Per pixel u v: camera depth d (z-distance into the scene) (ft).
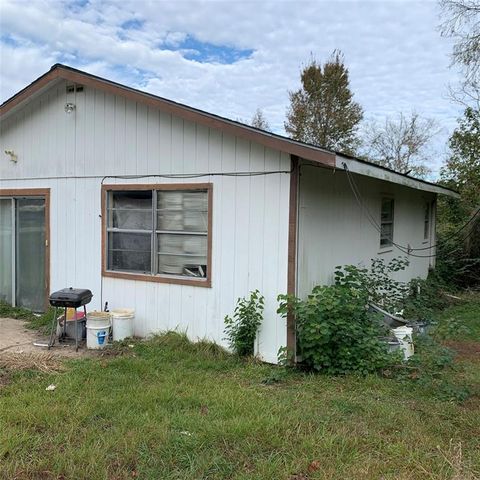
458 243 46.06
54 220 26.68
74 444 12.14
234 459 11.52
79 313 23.11
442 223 50.11
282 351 19.13
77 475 10.76
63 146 26.14
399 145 106.22
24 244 28.50
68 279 26.22
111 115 24.25
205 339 21.49
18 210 28.55
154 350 20.58
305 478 10.80
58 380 16.78
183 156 21.99
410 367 18.26
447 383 16.69
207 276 21.39
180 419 13.52
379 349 18.61
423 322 25.20
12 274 29.04
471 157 48.06
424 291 34.24
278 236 19.57
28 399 14.96
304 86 111.96
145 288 23.34
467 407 15.17
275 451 11.90
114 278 24.36
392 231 33.14
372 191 28.68
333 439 12.42
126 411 14.16
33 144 27.35
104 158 24.63
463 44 44.42
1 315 27.78
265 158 19.79
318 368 18.43
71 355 20.33
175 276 22.59
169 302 22.58
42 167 27.04
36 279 28.09
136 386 16.26
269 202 19.76
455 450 11.93
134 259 23.99
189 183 21.85
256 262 20.12
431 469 11.09
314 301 18.60
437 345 19.94
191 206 22.07
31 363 18.65
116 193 24.50
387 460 11.56
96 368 18.16
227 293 20.92
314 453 11.79
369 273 27.53
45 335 23.50
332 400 15.48
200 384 16.85
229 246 20.81
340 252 23.95
